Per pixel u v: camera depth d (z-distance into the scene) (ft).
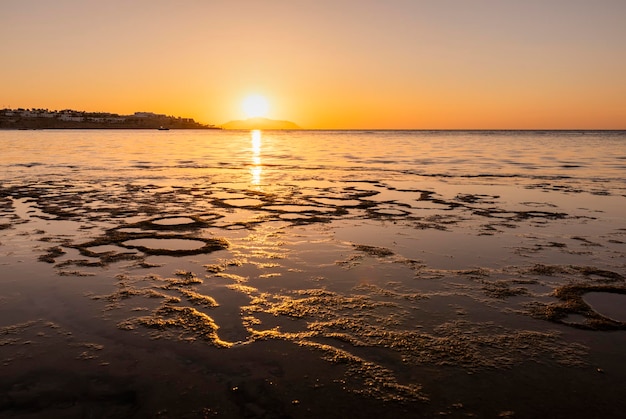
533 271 16.42
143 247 19.24
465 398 8.77
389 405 8.54
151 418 8.13
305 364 9.95
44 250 18.54
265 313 12.64
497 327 11.87
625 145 160.04
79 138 214.69
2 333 11.32
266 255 18.26
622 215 27.35
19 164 65.62
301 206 30.45
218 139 248.73
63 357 10.16
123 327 11.67
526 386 9.18
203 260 17.46
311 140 237.45
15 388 8.99
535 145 161.58
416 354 10.44
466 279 15.56
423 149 130.21
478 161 77.77
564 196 35.40
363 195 35.83
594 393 8.96
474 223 24.91
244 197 34.60
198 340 11.03
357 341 11.05
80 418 8.13
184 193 36.63
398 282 15.23
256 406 8.48
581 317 12.51
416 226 24.06
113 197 33.99
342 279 15.47
